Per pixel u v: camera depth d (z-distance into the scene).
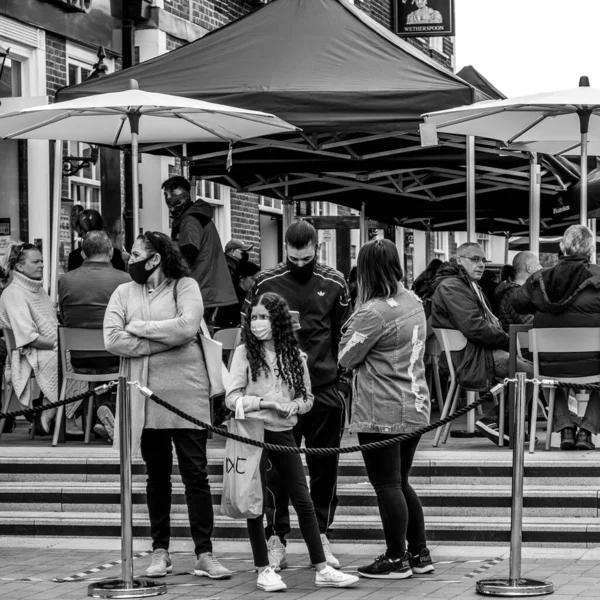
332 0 19.27
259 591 11.84
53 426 17.84
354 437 17.94
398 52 18.16
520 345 16.34
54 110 16.16
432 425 11.99
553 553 13.52
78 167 22.72
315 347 12.82
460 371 16.28
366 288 12.21
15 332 17.14
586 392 16.11
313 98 17.02
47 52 22.20
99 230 17.67
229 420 12.26
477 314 16.08
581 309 15.23
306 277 12.84
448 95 16.91
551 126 17.83
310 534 11.98
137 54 25.03
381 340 12.05
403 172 25.55
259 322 11.98
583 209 16.81
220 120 17.17
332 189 27.77
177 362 12.38
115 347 12.24
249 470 11.72
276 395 11.98
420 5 33.78
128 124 17.81
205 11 27.73
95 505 14.97
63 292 16.39
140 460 15.16
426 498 14.48
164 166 25.05
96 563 13.36
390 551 12.25
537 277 15.45
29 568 13.09
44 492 15.05
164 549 12.62
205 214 17.41
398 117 16.91
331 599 11.44
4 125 17.23
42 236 21.89
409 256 43.44
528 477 14.76
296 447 11.95
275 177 25.67
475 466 14.80
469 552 13.70
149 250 12.38
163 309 12.37
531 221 20.88
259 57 18.30
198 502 12.45
